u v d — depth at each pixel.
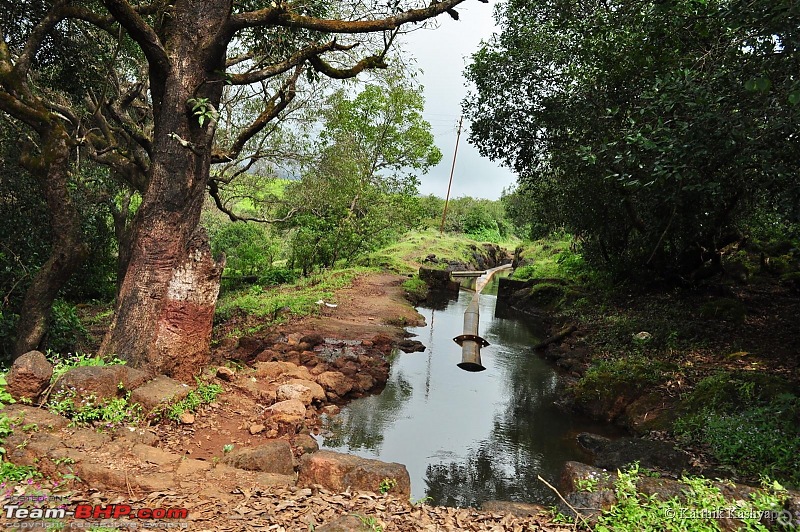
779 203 7.24
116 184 13.37
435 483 6.38
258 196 17.48
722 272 15.19
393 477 4.77
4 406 4.98
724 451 6.30
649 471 5.87
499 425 8.46
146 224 6.71
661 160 6.82
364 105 24.20
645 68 9.37
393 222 28.30
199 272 6.92
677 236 14.84
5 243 10.23
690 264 15.38
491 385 10.56
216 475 4.62
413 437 7.69
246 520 3.81
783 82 5.80
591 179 13.48
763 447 6.07
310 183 16.81
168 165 6.69
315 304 15.25
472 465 6.95
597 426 8.59
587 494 4.57
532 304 20.11
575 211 16.16
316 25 6.94
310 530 3.72
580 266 22.00
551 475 6.76
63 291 16.22
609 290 16.94
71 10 7.80
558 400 9.79
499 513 4.53
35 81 9.91
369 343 12.03
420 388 9.99
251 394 7.59
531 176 15.49
